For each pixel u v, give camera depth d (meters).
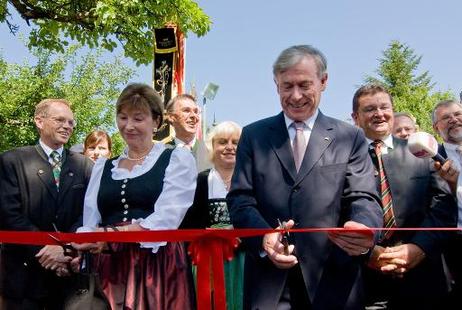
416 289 3.46
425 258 3.44
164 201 2.98
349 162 2.88
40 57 20.11
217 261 2.69
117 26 10.38
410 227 3.47
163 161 3.12
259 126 3.03
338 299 2.68
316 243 2.72
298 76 2.84
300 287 2.75
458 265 3.65
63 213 3.79
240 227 2.77
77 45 20.95
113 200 3.07
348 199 2.83
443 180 3.51
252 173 2.93
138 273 2.93
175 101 5.27
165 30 9.98
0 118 18.11
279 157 2.87
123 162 3.22
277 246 2.60
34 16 9.89
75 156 4.02
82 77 21.33
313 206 2.75
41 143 3.97
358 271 2.77
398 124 4.97
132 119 3.14
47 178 3.83
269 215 2.81
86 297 2.83
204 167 4.79
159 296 2.88
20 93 18.72
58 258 3.26
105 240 2.67
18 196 3.76
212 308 2.98
